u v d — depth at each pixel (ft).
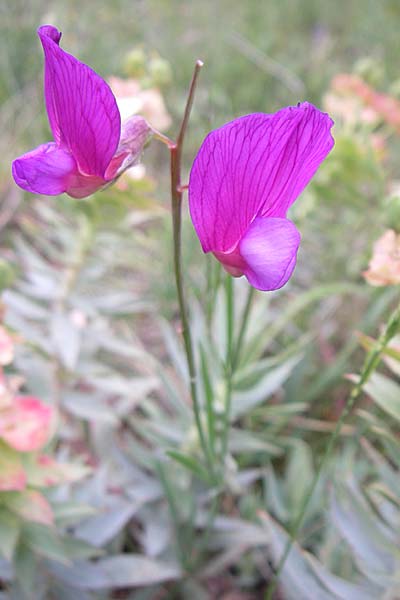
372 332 0.78
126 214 0.66
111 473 0.62
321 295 0.74
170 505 0.56
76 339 0.65
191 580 0.61
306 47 1.57
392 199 0.57
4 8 1.11
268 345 0.83
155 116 0.66
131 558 0.56
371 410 0.74
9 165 0.92
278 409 0.65
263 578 0.64
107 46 1.24
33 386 0.64
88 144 0.29
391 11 1.59
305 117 0.28
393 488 0.52
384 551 0.49
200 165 0.27
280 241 0.28
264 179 0.29
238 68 1.32
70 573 0.55
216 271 0.50
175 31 1.43
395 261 0.42
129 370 0.80
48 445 0.58
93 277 0.72
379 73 0.84
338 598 0.48
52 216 0.71
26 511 0.47
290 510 0.64
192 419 0.60
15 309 0.67
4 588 0.60
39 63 1.08
